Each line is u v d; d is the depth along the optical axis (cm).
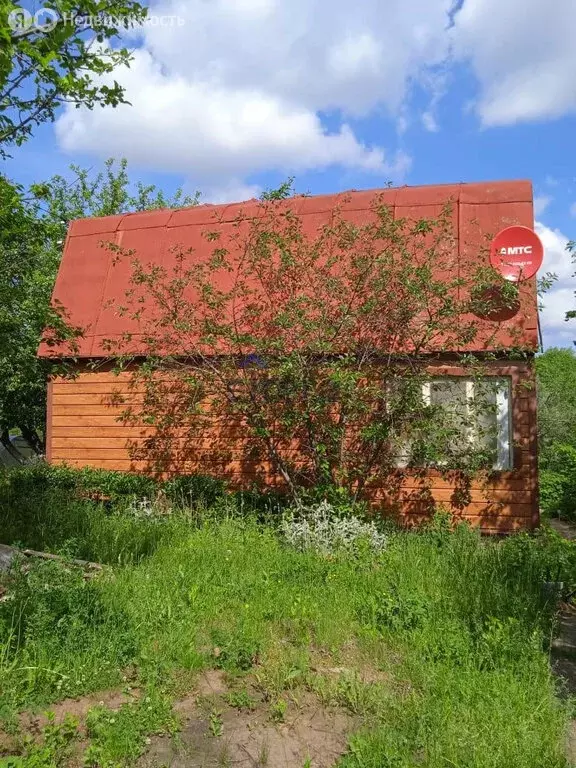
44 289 1240
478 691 419
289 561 699
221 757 364
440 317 829
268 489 1029
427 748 362
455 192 1043
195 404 942
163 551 720
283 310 855
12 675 407
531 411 930
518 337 906
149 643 473
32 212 736
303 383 833
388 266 836
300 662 462
